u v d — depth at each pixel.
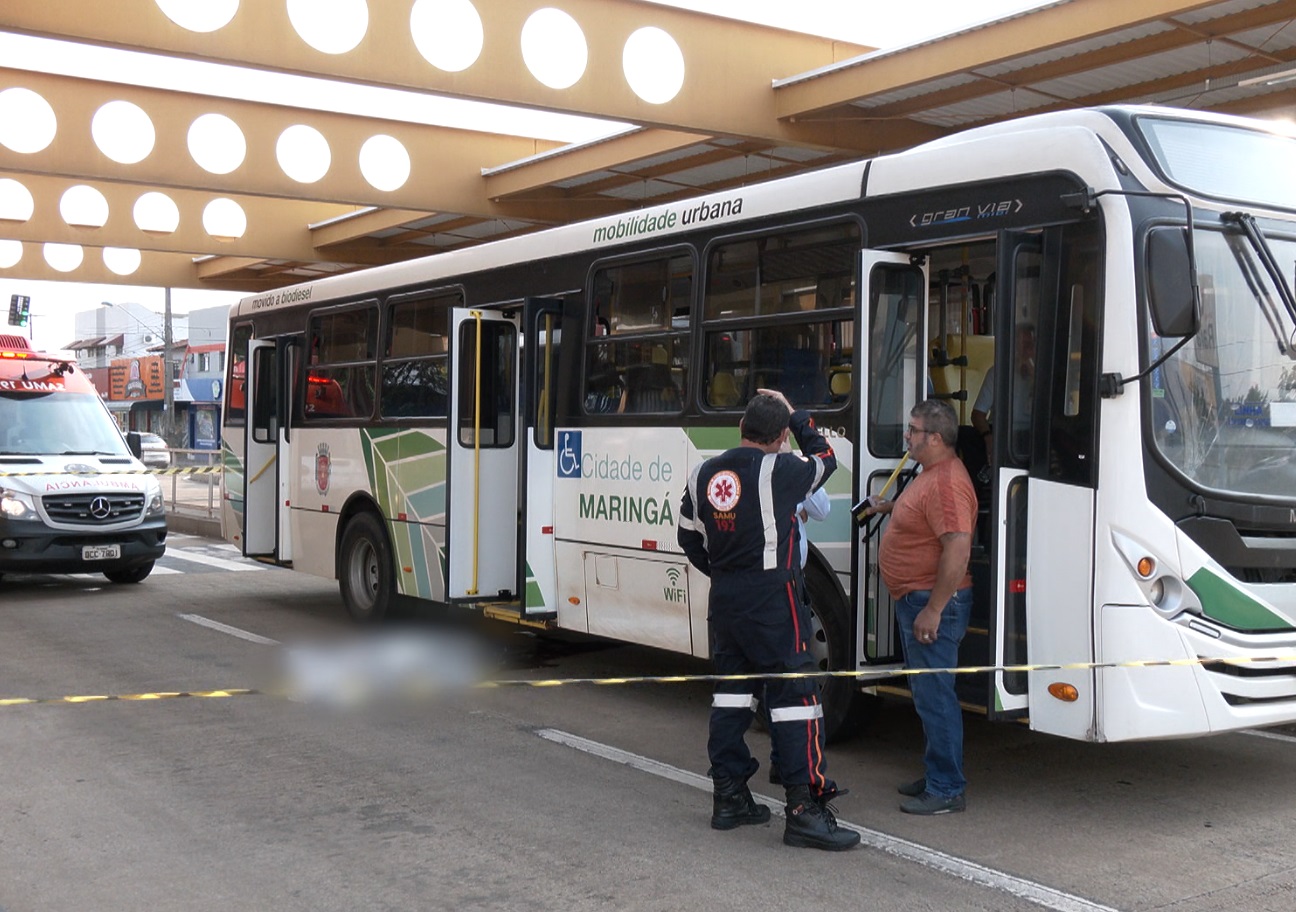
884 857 5.25
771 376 7.13
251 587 14.23
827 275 6.86
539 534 8.82
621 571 8.16
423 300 10.29
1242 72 10.88
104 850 5.38
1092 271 5.64
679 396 7.77
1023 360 5.84
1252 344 5.77
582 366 8.59
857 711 6.87
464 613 11.89
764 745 7.23
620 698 8.49
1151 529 5.44
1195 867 5.12
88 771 6.60
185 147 14.78
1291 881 4.95
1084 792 6.21
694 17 12.25
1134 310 5.48
